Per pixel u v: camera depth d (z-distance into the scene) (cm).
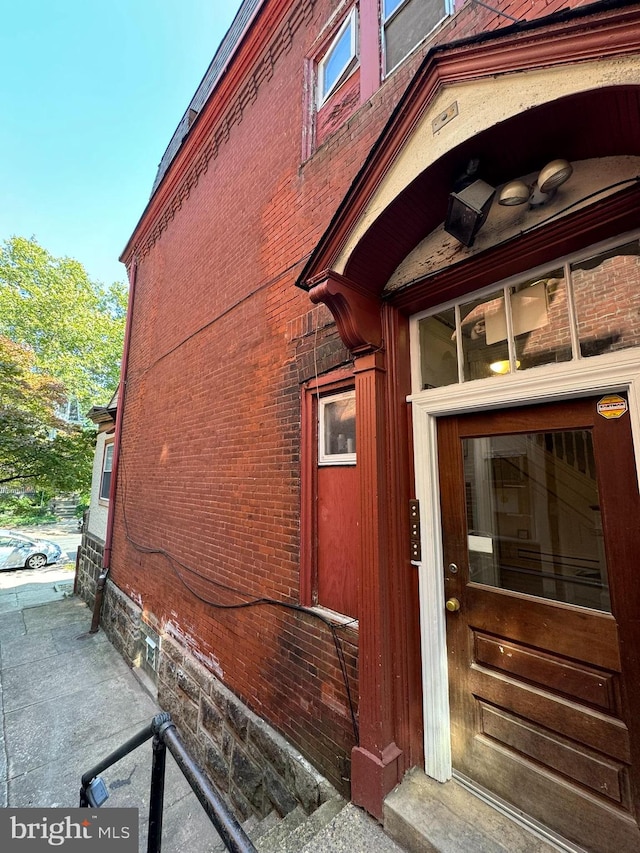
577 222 153
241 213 409
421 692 197
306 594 262
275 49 390
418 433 213
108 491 797
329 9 333
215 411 407
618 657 146
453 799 173
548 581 169
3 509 1445
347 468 254
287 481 294
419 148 170
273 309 337
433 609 196
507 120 141
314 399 287
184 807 291
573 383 158
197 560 399
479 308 199
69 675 488
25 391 1017
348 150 283
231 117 455
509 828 159
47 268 1936
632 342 149
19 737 367
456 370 206
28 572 1099
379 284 221
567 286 167
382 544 200
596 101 126
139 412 641
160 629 456
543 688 165
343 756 217
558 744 158
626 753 142
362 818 179
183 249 548
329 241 205
